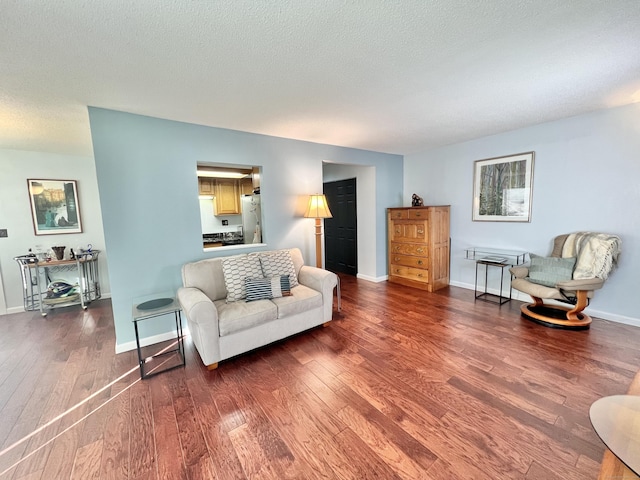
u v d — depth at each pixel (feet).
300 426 5.46
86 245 14.33
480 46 5.44
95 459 4.83
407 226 14.80
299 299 9.04
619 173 9.32
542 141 11.00
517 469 4.44
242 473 4.51
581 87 7.52
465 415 5.61
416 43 5.28
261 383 6.85
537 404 5.84
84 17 4.24
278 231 11.78
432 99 8.07
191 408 6.04
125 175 8.48
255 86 6.88
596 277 8.86
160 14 4.25
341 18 4.50
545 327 9.49
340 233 18.71
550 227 11.09
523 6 4.31
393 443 5.00
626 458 3.37
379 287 14.94
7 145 11.84
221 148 10.18
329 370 7.32
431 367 7.30
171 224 9.34
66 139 11.00
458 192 14.23
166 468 4.64
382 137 12.19
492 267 13.20
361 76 6.55
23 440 5.26
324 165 19.27
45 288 13.39
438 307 11.70
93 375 7.37
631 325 9.38
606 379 6.57
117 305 8.58
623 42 5.38
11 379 7.23
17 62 5.43
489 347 8.22
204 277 8.96
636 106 8.84
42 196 13.32
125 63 5.64
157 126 8.91
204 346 7.27
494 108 8.99
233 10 4.22
